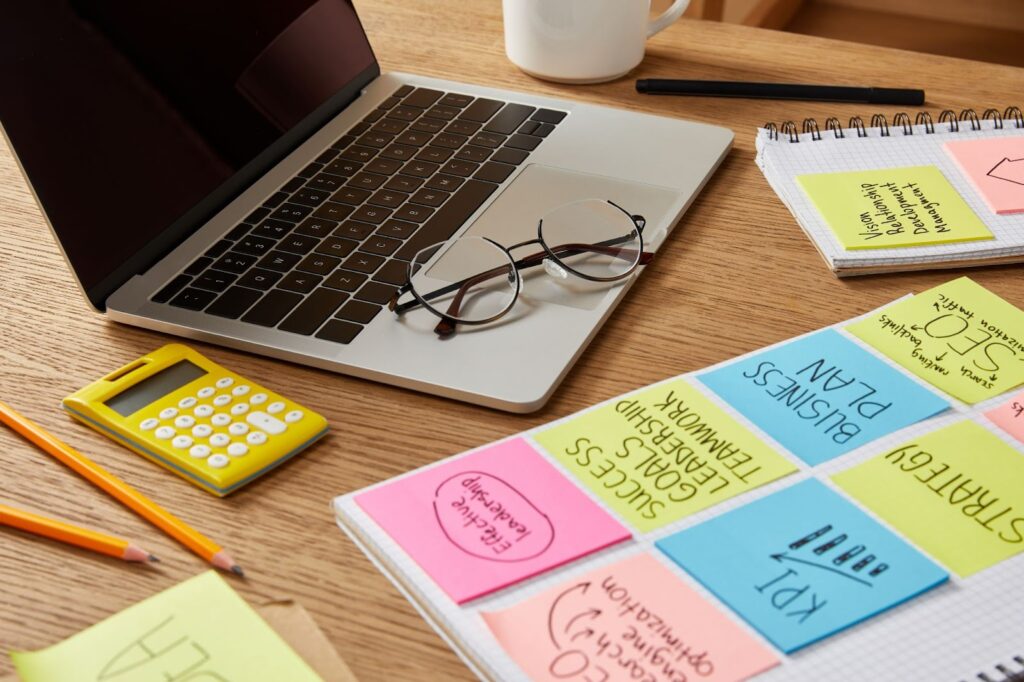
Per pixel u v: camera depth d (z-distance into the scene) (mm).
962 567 444
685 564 445
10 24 583
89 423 538
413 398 556
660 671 396
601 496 482
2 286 662
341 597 444
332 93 841
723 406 541
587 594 431
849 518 469
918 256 656
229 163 729
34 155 581
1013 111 817
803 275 660
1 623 431
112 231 630
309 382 569
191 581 442
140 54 675
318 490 500
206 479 494
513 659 401
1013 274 660
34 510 488
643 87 888
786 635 410
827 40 983
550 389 547
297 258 656
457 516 470
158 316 608
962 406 540
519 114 834
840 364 571
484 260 640
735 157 800
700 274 662
